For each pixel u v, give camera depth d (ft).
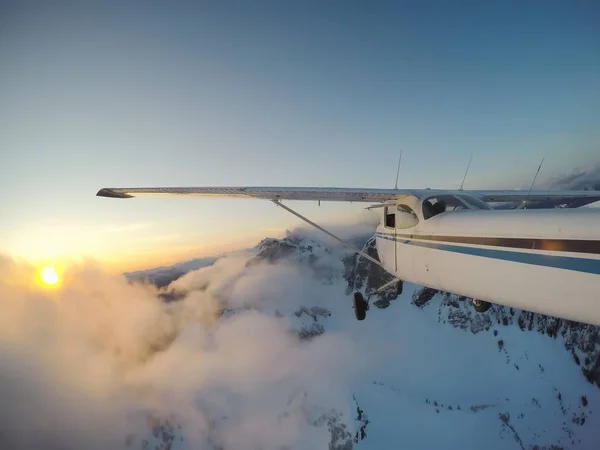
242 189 20.85
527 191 25.11
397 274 22.82
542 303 12.95
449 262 17.26
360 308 27.68
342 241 24.91
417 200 20.04
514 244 13.66
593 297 11.17
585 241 11.29
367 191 21.09
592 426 281.54
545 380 340.59
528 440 286.46
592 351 335.06
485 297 15.66
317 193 21.09
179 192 21.34
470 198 19.11
